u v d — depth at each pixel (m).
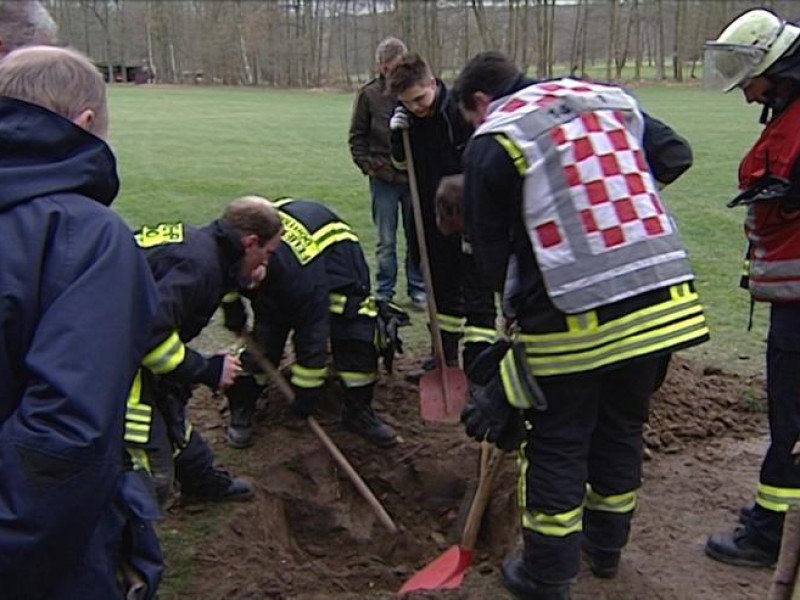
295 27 59.31
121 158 16.86
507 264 3.05
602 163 2.94
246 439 4.62
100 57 63.75
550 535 3.14
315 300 4.23
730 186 13.18
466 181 3.02
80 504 1.81
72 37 63.22
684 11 49.00
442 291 5.28
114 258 1.94
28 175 1.95
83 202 1.98
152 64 64.00
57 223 1.93
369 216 10.73
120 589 2.12
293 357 5.40
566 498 3.11
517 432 3.18
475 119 3.46
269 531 4.02
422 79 4.83
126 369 1.89
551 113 2.96
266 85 59.34
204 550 3.71
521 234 3.00
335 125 26.25
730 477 4.33
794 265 3.20
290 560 3.82
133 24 64.94
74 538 1.84
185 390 3.59
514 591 3.38
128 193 12.55
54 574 1.87
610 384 3.26
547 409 3.09
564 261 2.89
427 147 5.00
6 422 1.85
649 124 3.28
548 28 48.09
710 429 4.78
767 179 3.15
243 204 3.54
